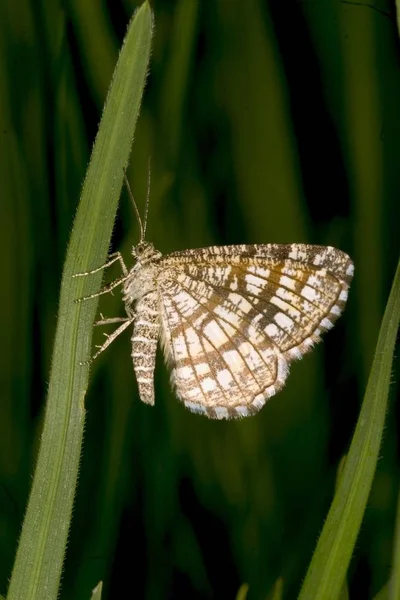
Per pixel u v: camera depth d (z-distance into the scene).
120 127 0.15
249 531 0.19
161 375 0.19
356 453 0.15
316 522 0.19
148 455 0.19
